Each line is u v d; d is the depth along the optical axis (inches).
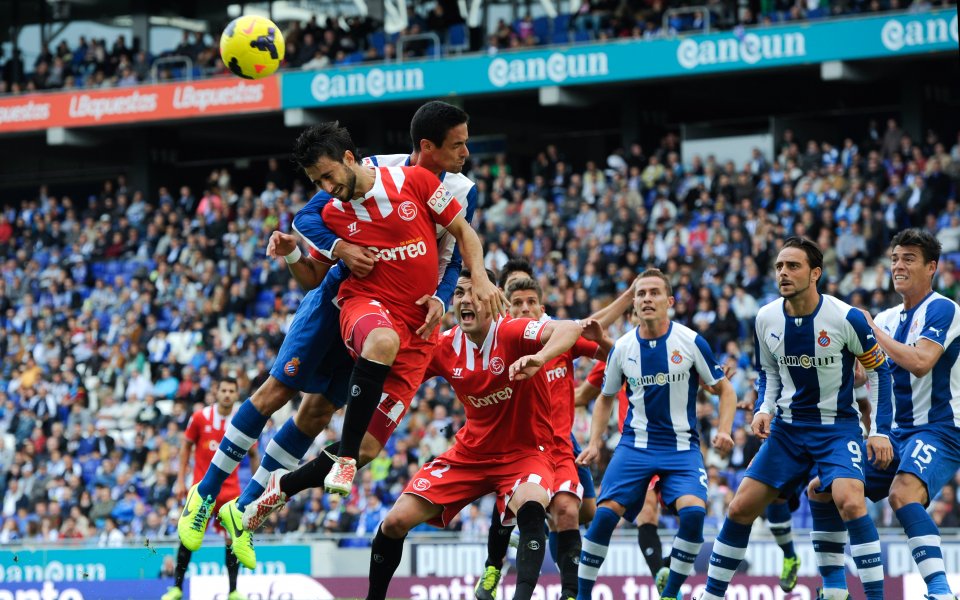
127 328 1093.1
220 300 1100.5
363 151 1293.1
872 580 361.7
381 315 305.6
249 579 629.6
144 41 1376.7
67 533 863.7
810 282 364.5
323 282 326.0
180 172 1409.9
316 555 658.8
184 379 1001.5
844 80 1119.6
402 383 319.9
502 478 362.9
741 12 1131.3
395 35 1274.6
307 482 320.8
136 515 863.7
